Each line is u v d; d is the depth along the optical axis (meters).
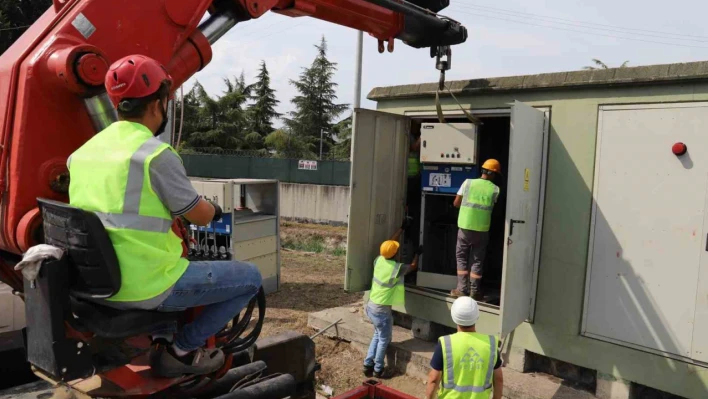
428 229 6.79
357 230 6.01
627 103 4.86
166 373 2.40
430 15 4.72
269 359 4.11
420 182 7.05
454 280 6.25
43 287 2.05
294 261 12.25
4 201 2.34
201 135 30.39
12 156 2.31
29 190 2.31
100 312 2.18
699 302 4.49
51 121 2.35
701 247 4.48
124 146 2.09
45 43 2.37
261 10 3.44
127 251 2.04
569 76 5.15
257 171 17.55
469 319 3.41
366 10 4.49
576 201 5.18
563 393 5.02
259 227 8.62
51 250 2.04
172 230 2.37
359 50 13.10
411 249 7.10
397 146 6.43
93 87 2.37
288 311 7.97
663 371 4.68
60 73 2.28
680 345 4.59
